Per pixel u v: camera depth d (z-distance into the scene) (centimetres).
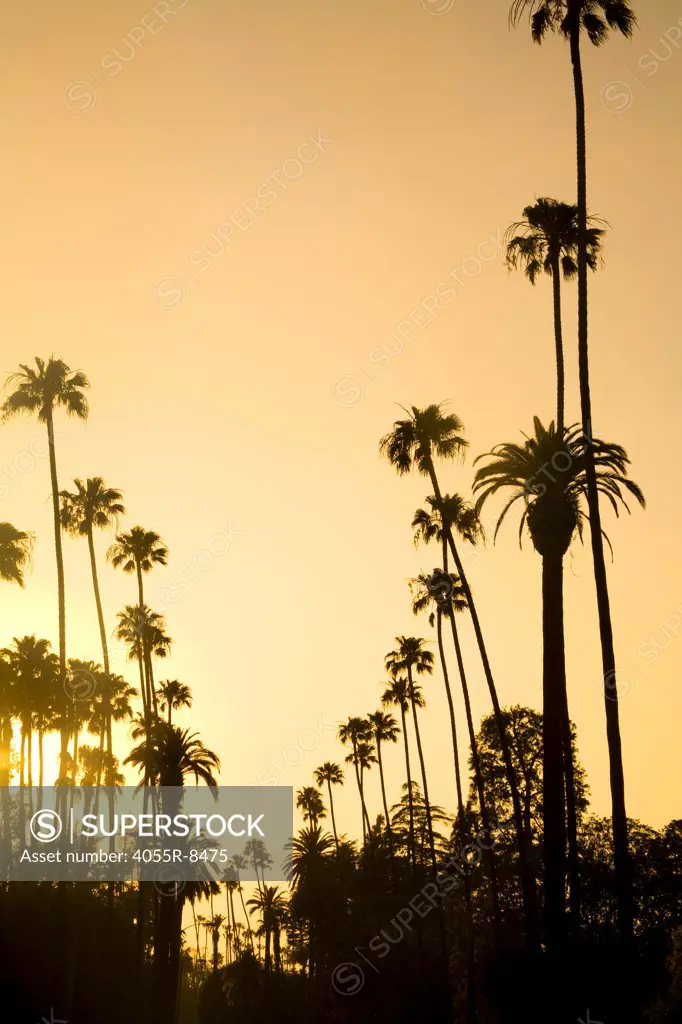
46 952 4422
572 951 3166
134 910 7500
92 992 5525
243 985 9950
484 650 5544
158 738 6681
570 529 4222
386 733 10094
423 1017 6575
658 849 7625
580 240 4072
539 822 8025
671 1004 4262
